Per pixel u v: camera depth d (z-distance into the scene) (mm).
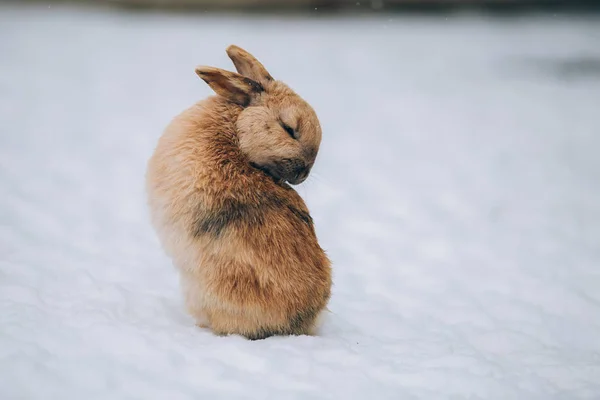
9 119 26984
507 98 36906
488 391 7871
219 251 8656
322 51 52438
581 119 31781
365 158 23984
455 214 18016
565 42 58656
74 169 20109
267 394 7250
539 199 19531
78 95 33688
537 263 14469
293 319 9102
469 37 62500
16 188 17219
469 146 26344
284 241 8891
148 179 8969
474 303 11906
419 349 9266
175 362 7793
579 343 10578
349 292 12242
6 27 61344
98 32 60750
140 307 9883
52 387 6852
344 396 7418
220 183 8641
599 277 13719
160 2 84500
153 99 33781
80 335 8219
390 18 79125
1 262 11328
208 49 51781
